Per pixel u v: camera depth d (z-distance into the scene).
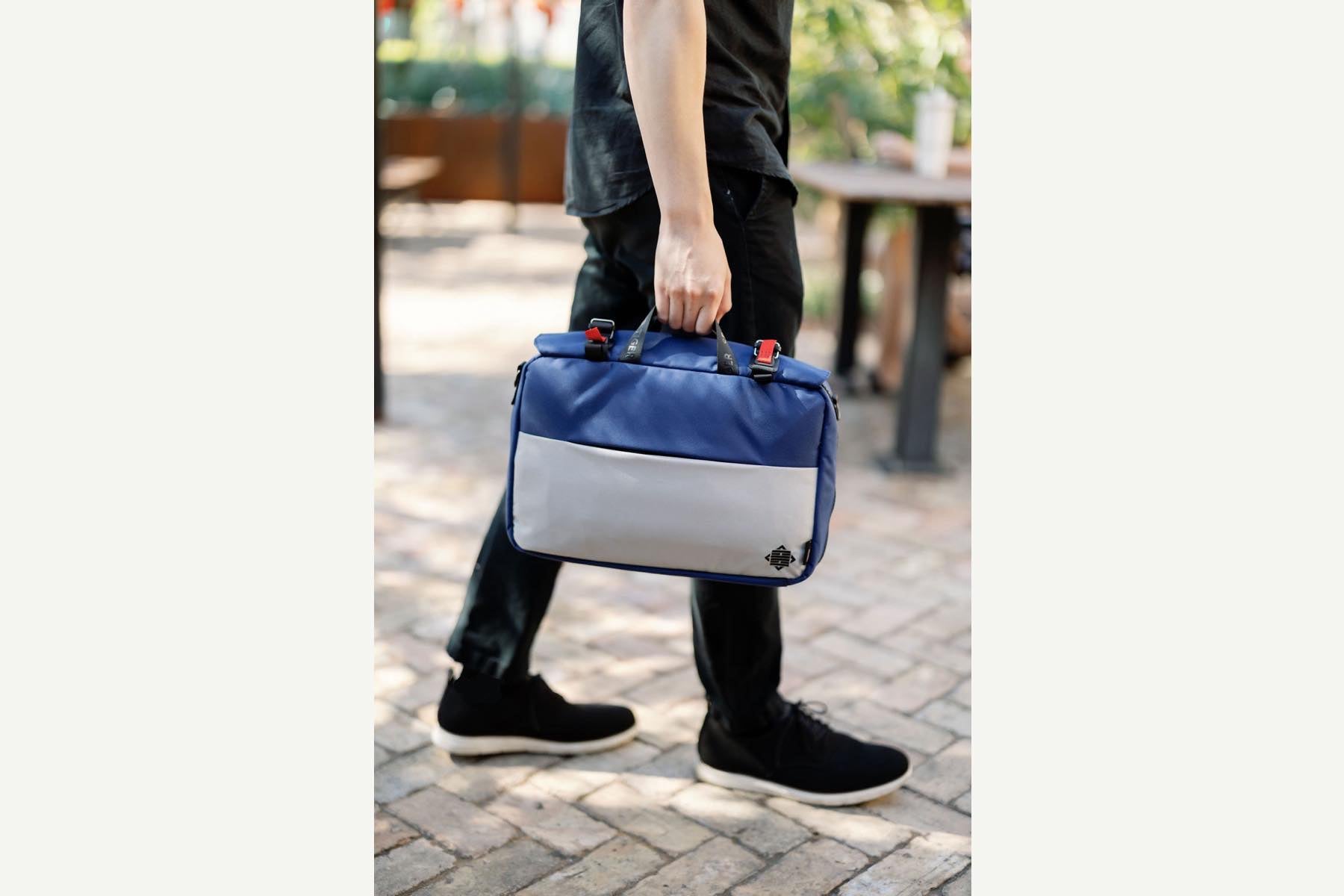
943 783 2.22
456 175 9.05
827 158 5.39
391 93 8.70
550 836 2.04
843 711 2.47
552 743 2.27
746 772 2.17
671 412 1.71
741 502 1.69
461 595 2.97
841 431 4.33
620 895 1.91
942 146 3.98
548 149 9.08
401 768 2.23
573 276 6.92
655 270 1.73
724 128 1.77
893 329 4.73
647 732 2.38
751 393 1.70
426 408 4.47
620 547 1.74
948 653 2.73
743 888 1.93
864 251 4.73
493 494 3.65
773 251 1.83
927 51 4.18
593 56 1.86
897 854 2.02
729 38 1.79
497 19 8.77
